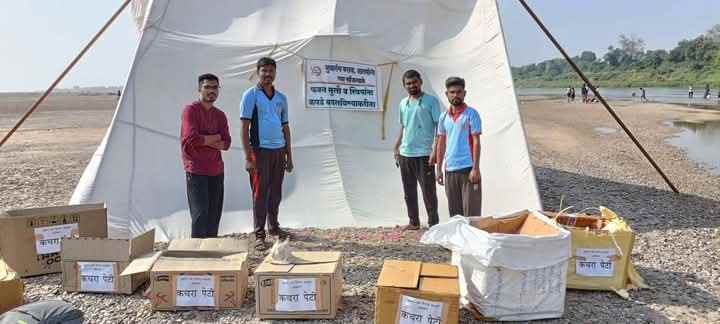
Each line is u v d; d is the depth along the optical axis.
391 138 8.03
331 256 4.70
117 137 6.93
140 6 8.03
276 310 4.34
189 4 7.45
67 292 4.95
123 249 4.91
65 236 5.50
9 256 5.27
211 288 4.54
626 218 8.01
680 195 9.82
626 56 141.88
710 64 110.62
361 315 4.46
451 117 6.09
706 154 16.89
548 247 4.31
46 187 10.70
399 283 4.04
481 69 7.74
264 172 6.21
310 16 7.85
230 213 7.26
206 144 5.63
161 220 6.90
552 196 9.71
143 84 7.08
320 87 7.75
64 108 48.62
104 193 6.78
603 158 15.49
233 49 7.50
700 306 4.69
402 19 8.09
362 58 7.92
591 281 4.98
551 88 125.88
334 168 7.77
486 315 4.32
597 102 52.78
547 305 4.38
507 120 7.48
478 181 5.91
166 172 7.07
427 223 7.43
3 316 3.83
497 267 4.26
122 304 4.71
